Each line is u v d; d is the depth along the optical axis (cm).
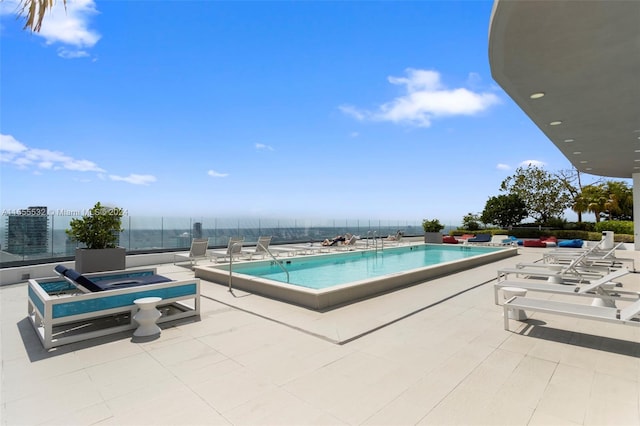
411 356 342
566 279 759
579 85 496
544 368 312
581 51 395
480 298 600
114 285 512
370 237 2177
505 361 329
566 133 764
